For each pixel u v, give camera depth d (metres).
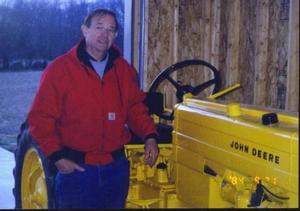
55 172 2.49
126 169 2.51
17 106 6.25
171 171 2.71
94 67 2.38
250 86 5.57
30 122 2.31
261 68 5.28
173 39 5.55
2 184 4.59
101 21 2.32
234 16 5.54
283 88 5.16
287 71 4.70
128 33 5.50
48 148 2.29
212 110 2.28
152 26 5.50
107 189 2.45
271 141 1.82
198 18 5.73
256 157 1.91
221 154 2.12
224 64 5.71
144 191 2.82
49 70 2.33
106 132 2.40
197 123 2.31
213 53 5.67
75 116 2.35
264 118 1.92
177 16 5.54
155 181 2.74
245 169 1.96
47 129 2.29
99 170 2.40
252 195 1.88
